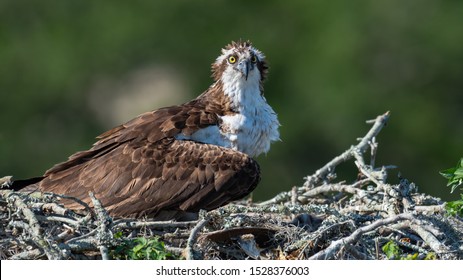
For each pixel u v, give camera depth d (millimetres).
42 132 19641
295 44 19922
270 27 20188
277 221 8195
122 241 7359
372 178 8961
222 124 8938
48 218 7730
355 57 19359
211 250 7711
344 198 9258
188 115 8883
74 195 8430
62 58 19812
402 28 19516
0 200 7945
